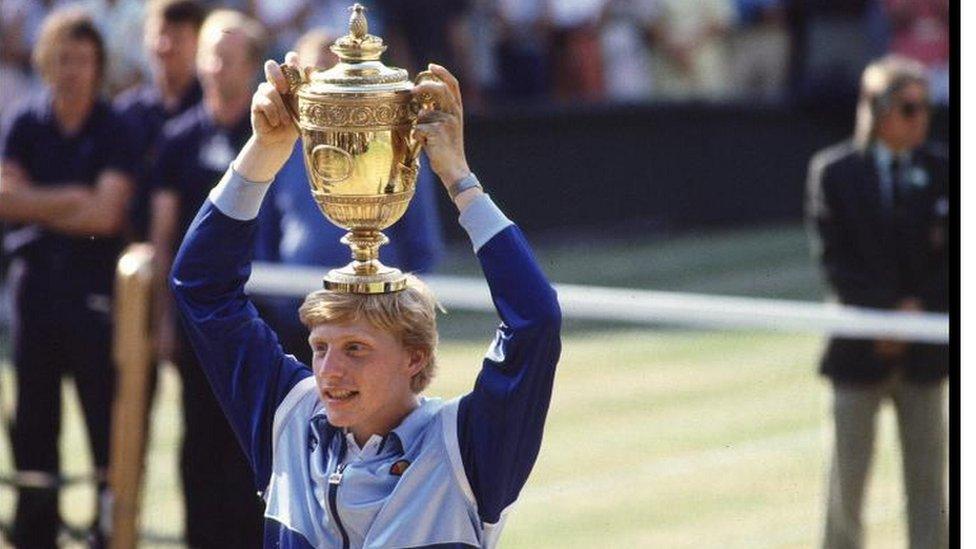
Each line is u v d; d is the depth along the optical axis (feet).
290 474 39.06
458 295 90.48
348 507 37.86
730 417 108.47
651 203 172.24
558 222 166.20
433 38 160.56
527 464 37.83
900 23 175.63
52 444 82.48
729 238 172.45
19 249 82.23
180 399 75.05
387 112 36.70
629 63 173.47
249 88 76.28
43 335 81.82
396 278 37.96
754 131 176.76
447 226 157.99
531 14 168.04
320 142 36.91
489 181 161.38
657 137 171.73
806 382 117.19
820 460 97.66
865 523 77.10
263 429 39.96
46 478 75.56
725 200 176.04
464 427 37.81
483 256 37.06
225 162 75.77
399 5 158.51
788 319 76.54
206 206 39.70
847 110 179.22
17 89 136.46
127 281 69.51
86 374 81.46
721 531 84.74
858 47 178.70
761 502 89.71
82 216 81.10
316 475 38.52
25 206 81.35
